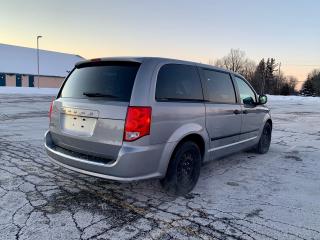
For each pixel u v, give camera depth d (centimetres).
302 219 375
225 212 389
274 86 8862
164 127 390
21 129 949
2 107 1716
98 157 388
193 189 464
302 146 826
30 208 381
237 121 557
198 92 463
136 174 368
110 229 337
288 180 523
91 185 464
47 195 422
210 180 513
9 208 379
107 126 373
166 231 337
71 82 443
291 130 1130
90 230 333
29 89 4016
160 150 387
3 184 457
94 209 385
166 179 415
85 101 401
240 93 589
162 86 400
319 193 464
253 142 652
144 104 369
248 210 397
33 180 477
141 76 380
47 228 335
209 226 351
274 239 327
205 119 463
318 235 338
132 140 362
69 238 316
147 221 358
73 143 412
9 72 5500
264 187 485
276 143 861
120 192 442
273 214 387
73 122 412
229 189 471
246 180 518
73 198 416
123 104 368
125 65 399
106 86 395
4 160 580
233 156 689
